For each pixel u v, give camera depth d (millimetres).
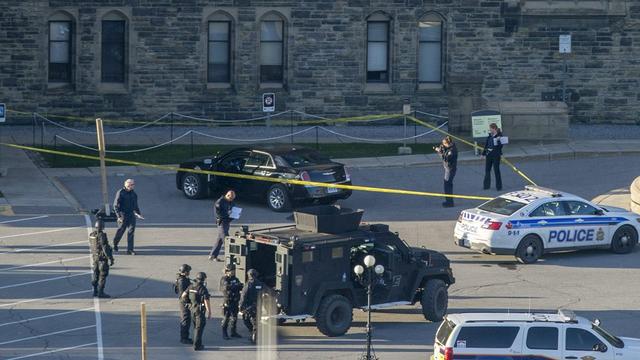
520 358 95750
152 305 117812
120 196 134500
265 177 156250
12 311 115688
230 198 132250
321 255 109000
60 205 158000
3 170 174875
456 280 127312
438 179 173875
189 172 162125
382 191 154500
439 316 114812
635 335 110000
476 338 95938
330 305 109062
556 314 99500
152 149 193375
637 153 185375
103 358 103062
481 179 173375
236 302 108125
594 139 197750
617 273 130625
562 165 180750
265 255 111938
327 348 106688
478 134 183000
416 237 144375
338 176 156750
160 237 143125
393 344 107938
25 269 129500
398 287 113812
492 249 132625
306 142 199000
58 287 123312
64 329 110625
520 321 96750
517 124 188125
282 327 113125
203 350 105562
